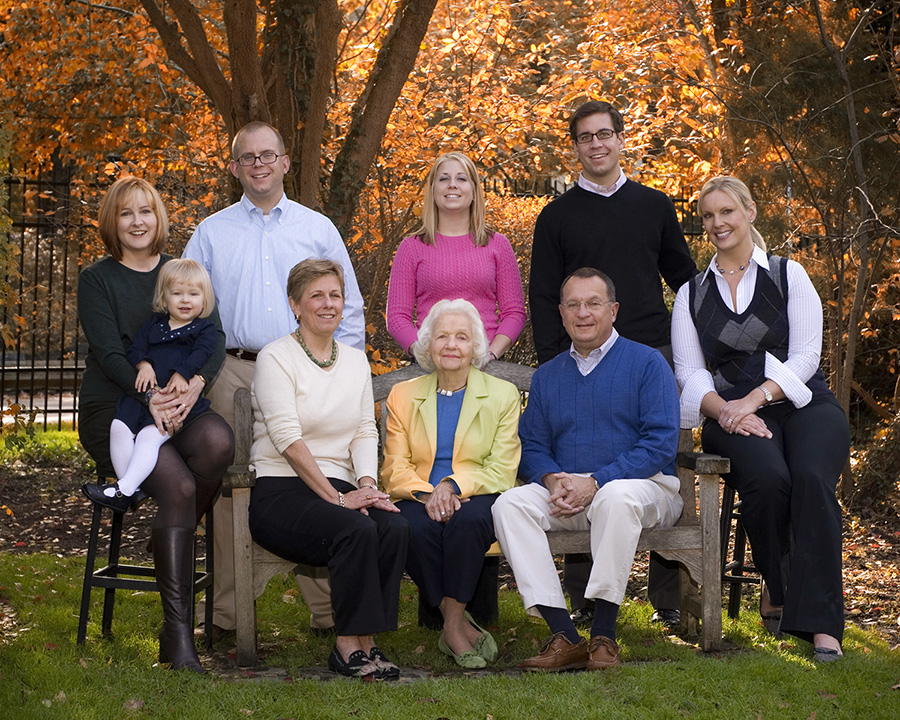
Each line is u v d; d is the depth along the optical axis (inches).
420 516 152.1
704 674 142.3
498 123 319.9
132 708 127.0
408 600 191.0
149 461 144.9
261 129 165.3
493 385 162.4
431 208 179.3
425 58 337.1
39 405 484.4
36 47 351.9
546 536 151.3
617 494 147.9
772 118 283.0
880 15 279.0
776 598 156.9
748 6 295.1
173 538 143.8
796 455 155.5
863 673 142.9
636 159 379.2
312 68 229.5
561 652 144.3
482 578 171.8
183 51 243.3
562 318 170.9
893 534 243.8
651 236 178.2
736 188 166.7
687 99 372.2
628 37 362.0
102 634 162.4
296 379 153.0
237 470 149.4
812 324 165.5
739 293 167.3
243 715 126.0
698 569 156.9
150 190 156.7
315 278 151.3
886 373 325.1
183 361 149.6
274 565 150.8
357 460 156.9
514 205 343.9
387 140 307.6
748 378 165.2
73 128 364.5
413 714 126.8
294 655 154.3
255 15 223.9
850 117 262.2
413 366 176.1
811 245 294.4
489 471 157.1
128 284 156.2
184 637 143.6
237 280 166.7
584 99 397.7
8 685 132.8
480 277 178.5
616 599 147.6
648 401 157.8
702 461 155.3
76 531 264.1
